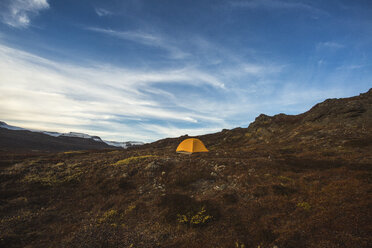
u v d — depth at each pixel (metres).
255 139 46.25
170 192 12.13
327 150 20.88
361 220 5.91
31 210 10.44
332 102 43.44
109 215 9.49
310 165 14.64
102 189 13.61
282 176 12.02
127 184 14.24
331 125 33.03
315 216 6.77
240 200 9.52
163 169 16.89
